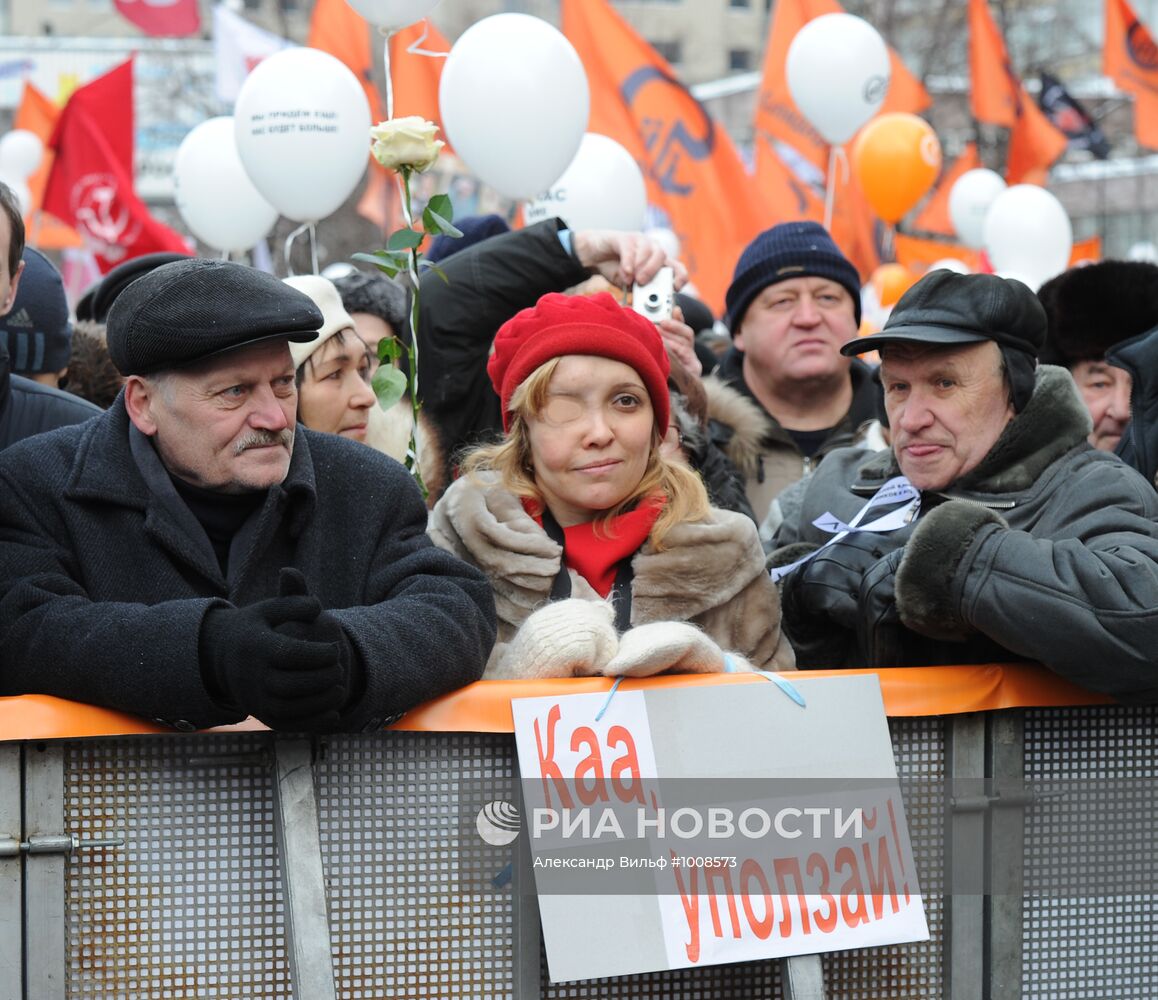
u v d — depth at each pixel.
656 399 6.41
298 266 32.56
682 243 18.84
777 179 20.09
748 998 5.37
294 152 10.82
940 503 6.21
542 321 6.34
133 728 4.94
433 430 8.49
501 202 35.22
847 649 6.82
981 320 6.06
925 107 23.84
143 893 5.00
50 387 8.14
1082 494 5.98
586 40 18.66
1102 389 9.23
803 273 10.35
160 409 5.39
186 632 4.84
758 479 10.02
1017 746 5.69
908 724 5.62
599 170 12.59
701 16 91.75
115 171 20.31
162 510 5.45
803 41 16.45
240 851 5.06
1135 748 5.84
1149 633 5.32
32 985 4.90
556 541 6.45
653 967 5.16
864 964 5.52
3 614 5.17
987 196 21.92
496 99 10.18
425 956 5.21
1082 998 5.75
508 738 5.28
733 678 5.39
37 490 5.45
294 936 4.89
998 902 5.64
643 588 6.30
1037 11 61.53
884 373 6.39
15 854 4.88
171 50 62.88
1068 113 35.31
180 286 5.32
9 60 75.56
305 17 61.84
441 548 5.92
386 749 5.20
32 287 8.83
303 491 5.60
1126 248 60.97
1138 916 5.81
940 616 5.69
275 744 5.02
